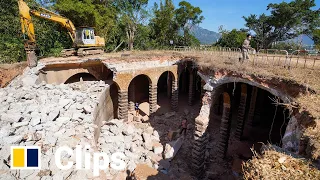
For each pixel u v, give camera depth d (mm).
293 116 8609
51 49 25266
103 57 20656
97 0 30828
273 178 5031
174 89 24328
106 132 16109
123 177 10859
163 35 41875
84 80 23234
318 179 4859
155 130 19594
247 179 5348
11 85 15422
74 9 24703
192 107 26062
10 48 22594
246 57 14094
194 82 26812
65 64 20672
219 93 14633
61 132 10773
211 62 14570
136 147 15492
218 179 14297
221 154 16500
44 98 13664
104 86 20266
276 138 19859
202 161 14547
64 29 29328
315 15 35281
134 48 39500
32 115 11312
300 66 12570
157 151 15672
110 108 21344
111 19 32344
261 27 41000
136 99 27578
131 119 22672
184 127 18922
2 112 11016
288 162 5609
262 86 11547
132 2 36500
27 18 17875
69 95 15453
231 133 20688
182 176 12570
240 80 12625
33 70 18141
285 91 10469
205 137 14297
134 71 20875
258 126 22344
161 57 22484
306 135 6434
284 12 35281
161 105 26578
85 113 14102
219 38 42062
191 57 21703
